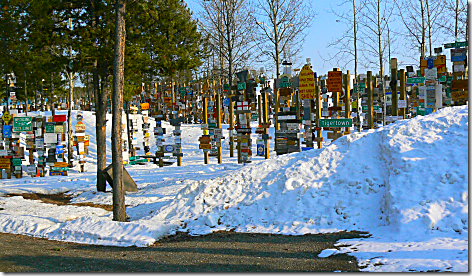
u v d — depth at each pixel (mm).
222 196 11281
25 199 15211
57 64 15539
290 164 11602
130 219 11531
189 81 34281
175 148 21484
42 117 21031
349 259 6773
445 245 6812
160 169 20188
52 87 24016
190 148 27078
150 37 16141
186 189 12039
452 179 8734
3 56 15609
